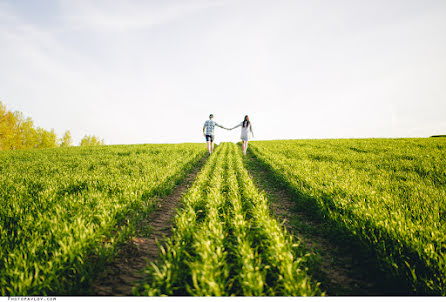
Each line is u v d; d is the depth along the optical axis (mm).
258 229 3447
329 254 3141
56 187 5672
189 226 3484
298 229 3943
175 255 2713
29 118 37344
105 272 2748
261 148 17578
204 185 6789
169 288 2326
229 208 4566
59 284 2402
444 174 6660
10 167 9516
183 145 24281
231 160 11961
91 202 4539
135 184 5992
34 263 2418
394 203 4164
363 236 3141
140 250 3281
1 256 2686
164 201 5734
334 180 5992
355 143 18500
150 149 18797
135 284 2527
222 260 2596
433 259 2494
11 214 3832
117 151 17328
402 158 10070
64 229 3094
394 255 2775
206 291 2148
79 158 12859
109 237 3561
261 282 2197
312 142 22406
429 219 3477
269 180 8125
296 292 2182
